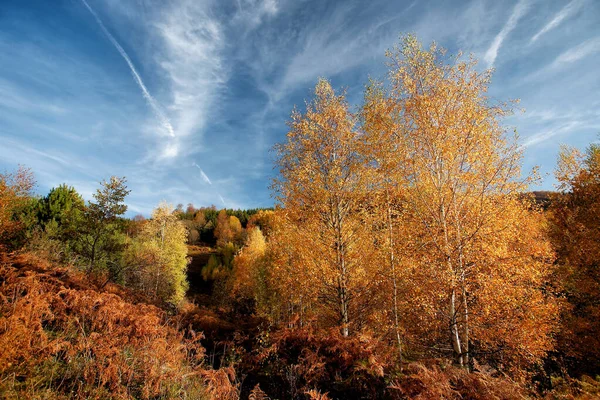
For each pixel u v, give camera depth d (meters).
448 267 8.10
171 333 7.93
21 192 19.27
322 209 9.63
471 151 8.63
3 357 4.13
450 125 8.66
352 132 9.84
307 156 9.80
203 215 82.44
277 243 11.04
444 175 8.84
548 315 9.10
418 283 8.78
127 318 6.90
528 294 8.91
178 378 5.36
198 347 7.62
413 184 9.21
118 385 4.58
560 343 11.58
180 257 27.34
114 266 15.25
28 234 15.38
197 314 12.73
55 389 4.29
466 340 8.13
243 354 8.48
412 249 9.10
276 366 7.48
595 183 13.12
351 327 9.58
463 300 8.18
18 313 5.29
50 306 6.71
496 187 8.66
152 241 25.75
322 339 7.70
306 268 9.54
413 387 5.66
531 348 8.70
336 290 9.52
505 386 5.65
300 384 6.78
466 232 8.48
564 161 15.27
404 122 9.50
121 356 5.29
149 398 4.74
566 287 12.62
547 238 13.24
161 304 14.66
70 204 20.75
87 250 13.52
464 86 8.70
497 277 8.18
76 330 5.94
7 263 8.85
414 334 9.72
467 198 8.79
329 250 9.37
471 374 5.91
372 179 9.53
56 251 14.87
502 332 8.59
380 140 9.59
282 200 10.42
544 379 10.01
